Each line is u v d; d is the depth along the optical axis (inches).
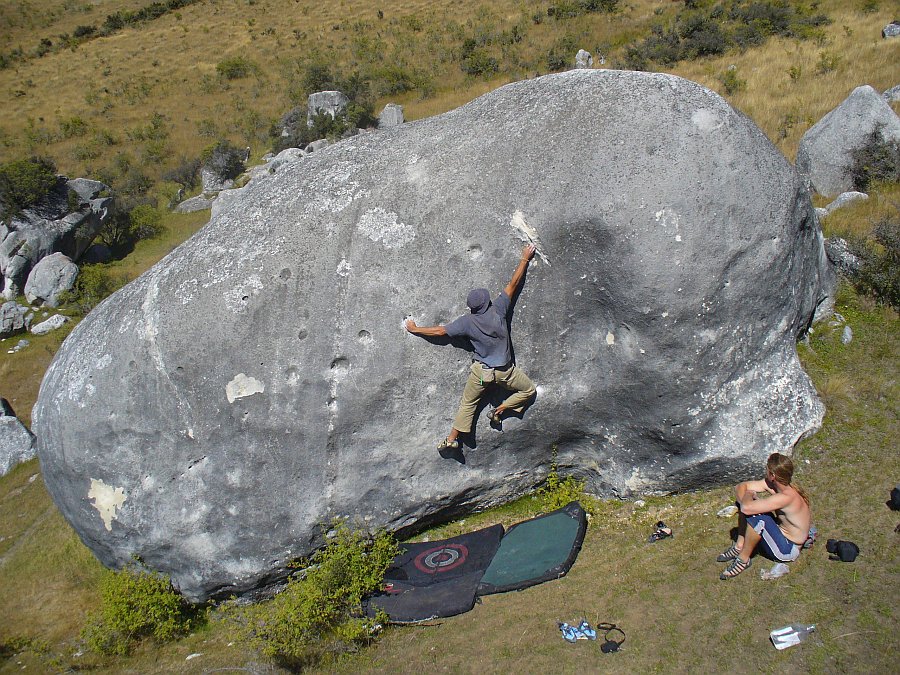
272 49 1961.1
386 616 289.4
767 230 283.4
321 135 1193.4
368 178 304.2
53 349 752.3
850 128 535.5
